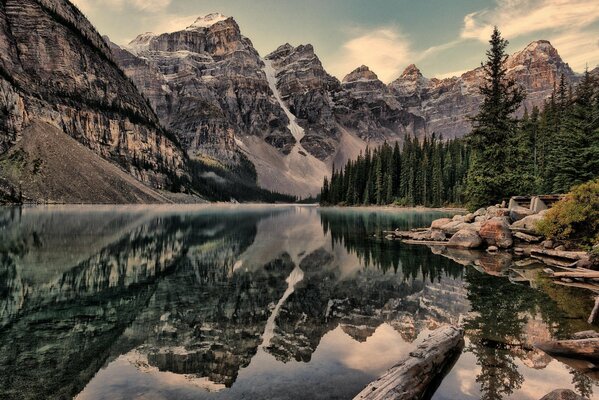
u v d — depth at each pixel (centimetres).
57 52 17612
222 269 2167
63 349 994
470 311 1371
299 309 1391
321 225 5700
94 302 1445
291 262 2438
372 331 1162
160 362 923
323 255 2736
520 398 769
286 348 1020
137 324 1201
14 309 1344
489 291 1680
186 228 4850
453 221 3925
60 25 18712
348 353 991
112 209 9244
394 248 3117
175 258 2498
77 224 4653
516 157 4794
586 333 1048
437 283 1841
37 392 768
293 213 10406
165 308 1384
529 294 1622
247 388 794
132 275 1939
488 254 2783
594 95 5166
